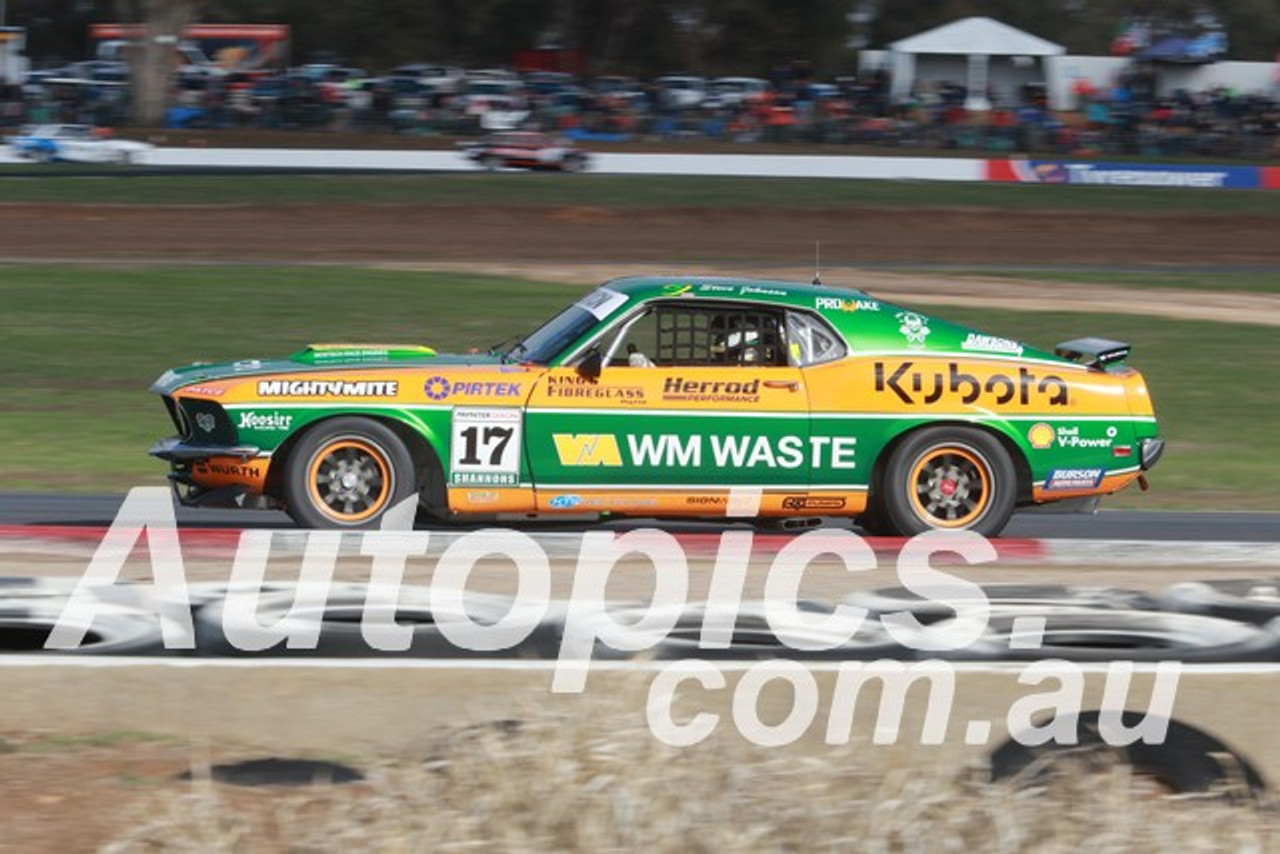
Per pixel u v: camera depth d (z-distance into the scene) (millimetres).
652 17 128500
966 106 94812
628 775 8367
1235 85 97000
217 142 84625
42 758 9312
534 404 14773
